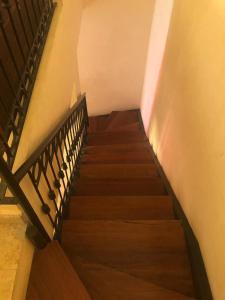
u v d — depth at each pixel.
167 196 2.29
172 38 2.44
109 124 5.37
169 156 2.59
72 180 2.53
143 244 1.76
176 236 1.81
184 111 2.01
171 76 2.50
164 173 2.78
